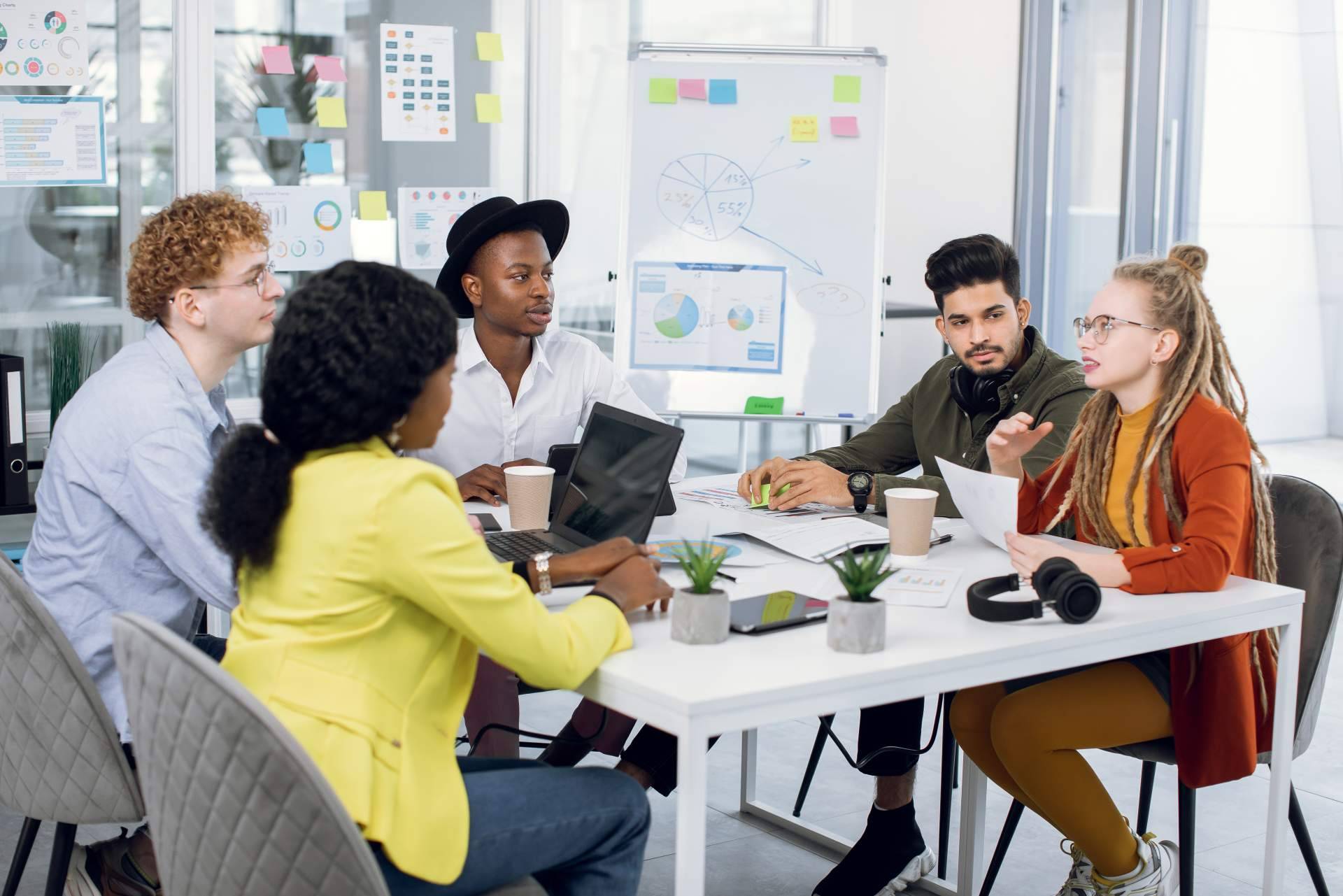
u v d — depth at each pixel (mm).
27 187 3262
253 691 1306
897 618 1588
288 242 3607
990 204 4801
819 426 4316
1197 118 4277
